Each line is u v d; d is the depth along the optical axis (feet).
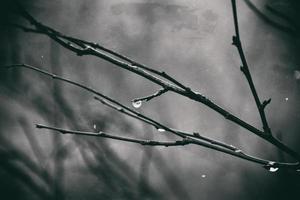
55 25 11.97
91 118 11.69
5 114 11.71
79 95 11.82
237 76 11.85
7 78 11.84
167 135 11.64
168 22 12.07
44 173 11.46
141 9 12.10
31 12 11.96
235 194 11.38
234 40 4.24
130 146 11.64
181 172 11.52
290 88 11.76
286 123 11.64
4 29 11.93
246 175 11.46
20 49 11.91
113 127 11.66
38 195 11.33
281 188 11.34
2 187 11.31
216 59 11.96
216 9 12.05
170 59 11.96
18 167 11.44
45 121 11.70
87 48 4.31
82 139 11.63
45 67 11.86
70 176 11.45
